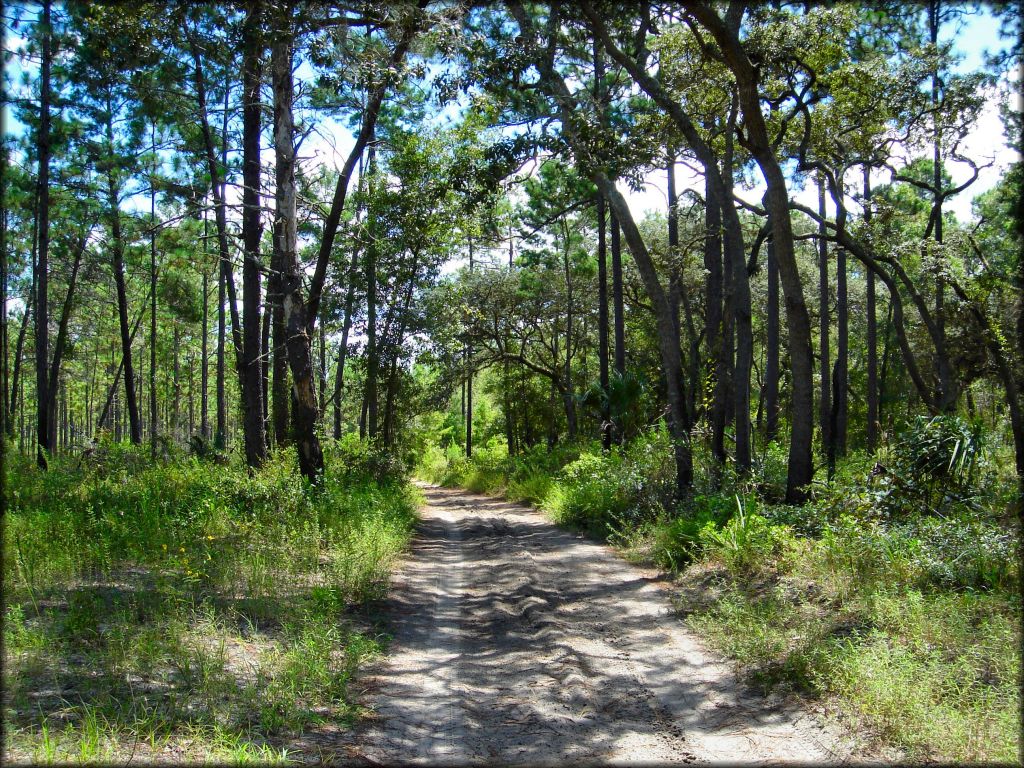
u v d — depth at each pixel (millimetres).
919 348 27781
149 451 20344
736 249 13508
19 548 7543
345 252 22828
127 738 3941
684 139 14875
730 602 7066
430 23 11289
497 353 33781
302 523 10250
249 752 3879
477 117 14500
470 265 33906
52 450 25266
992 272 16219
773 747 4320
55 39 15867
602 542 12344
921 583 6750
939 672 4719
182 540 8797
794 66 13805
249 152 15758
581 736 4574
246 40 11383
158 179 17906
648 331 34281
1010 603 5961
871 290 23984
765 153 10500
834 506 9438
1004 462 12391
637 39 13312
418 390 29438
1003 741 3896
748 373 13539
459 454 45312
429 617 7531
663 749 4363
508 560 10594
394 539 10680
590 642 6570
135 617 5957
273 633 6148
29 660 4824
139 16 11570
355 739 4414
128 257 23484
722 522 10109
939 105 15695
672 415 13359
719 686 5414
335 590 7254
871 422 23641
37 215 20516
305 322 13352
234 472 13281
